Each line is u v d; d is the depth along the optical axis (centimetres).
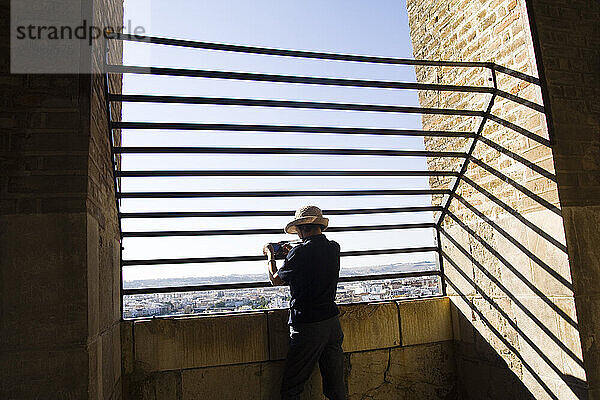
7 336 203
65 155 218
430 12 464
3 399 200
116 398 303
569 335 298
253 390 360
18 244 209
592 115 329
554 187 307
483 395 384
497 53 364
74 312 210
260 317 368
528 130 331
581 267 300
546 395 318
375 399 389
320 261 326
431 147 462
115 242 327
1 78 219
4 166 213
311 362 324
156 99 305
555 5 338
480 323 387
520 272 340
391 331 403
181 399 344
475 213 394
